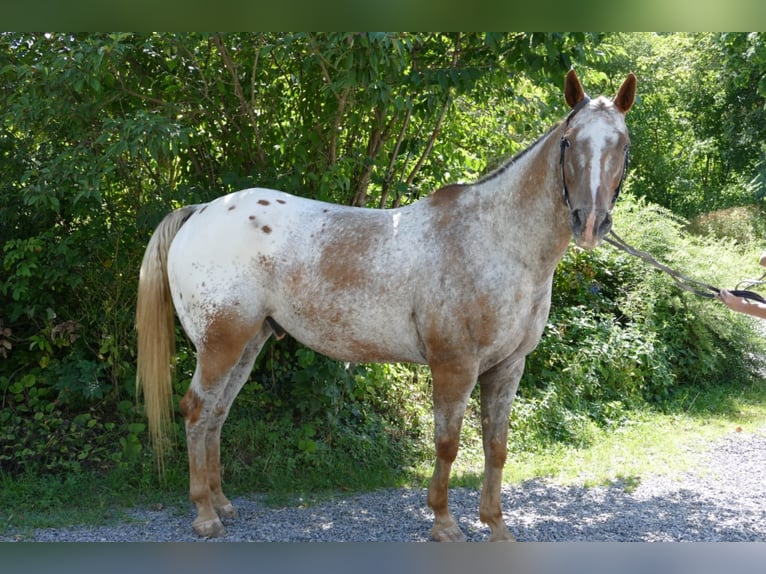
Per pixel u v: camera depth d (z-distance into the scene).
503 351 3.72
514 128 6.73
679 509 4.66
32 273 5.29
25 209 5.59
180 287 4.05
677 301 8.62
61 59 4.58
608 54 6.07
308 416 5.67
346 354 4.02
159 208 5.28
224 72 5.59
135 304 5.70
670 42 22.42
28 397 5.43
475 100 5.97
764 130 20.48
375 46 4.74
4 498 4.48
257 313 4.01
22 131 5.30
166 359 4.18
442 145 6.60
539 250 3.61
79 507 4.48
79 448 5.09
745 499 4.93
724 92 21.06
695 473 5.57
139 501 4.63
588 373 7.45
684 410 7.68
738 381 8.95
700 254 9.28
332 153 5.65
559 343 7.66
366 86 5.00
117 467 4.89
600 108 3.29
